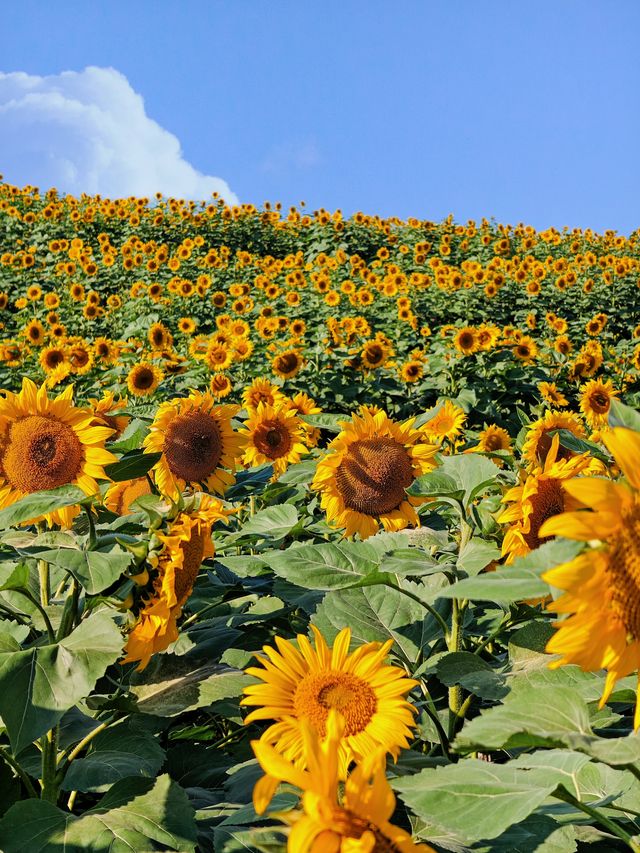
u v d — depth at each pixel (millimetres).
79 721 2717
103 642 2268
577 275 21359
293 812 1166
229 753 3092
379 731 1984
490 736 1605
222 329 11539
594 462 2629
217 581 3811
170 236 27953
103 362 11609
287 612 3414
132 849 2088
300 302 16391
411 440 3828
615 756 1482
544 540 2514
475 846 1949
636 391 13289
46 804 2254
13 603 2969
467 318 16906
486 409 11664
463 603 2719
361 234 27344
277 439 5332
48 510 2350
